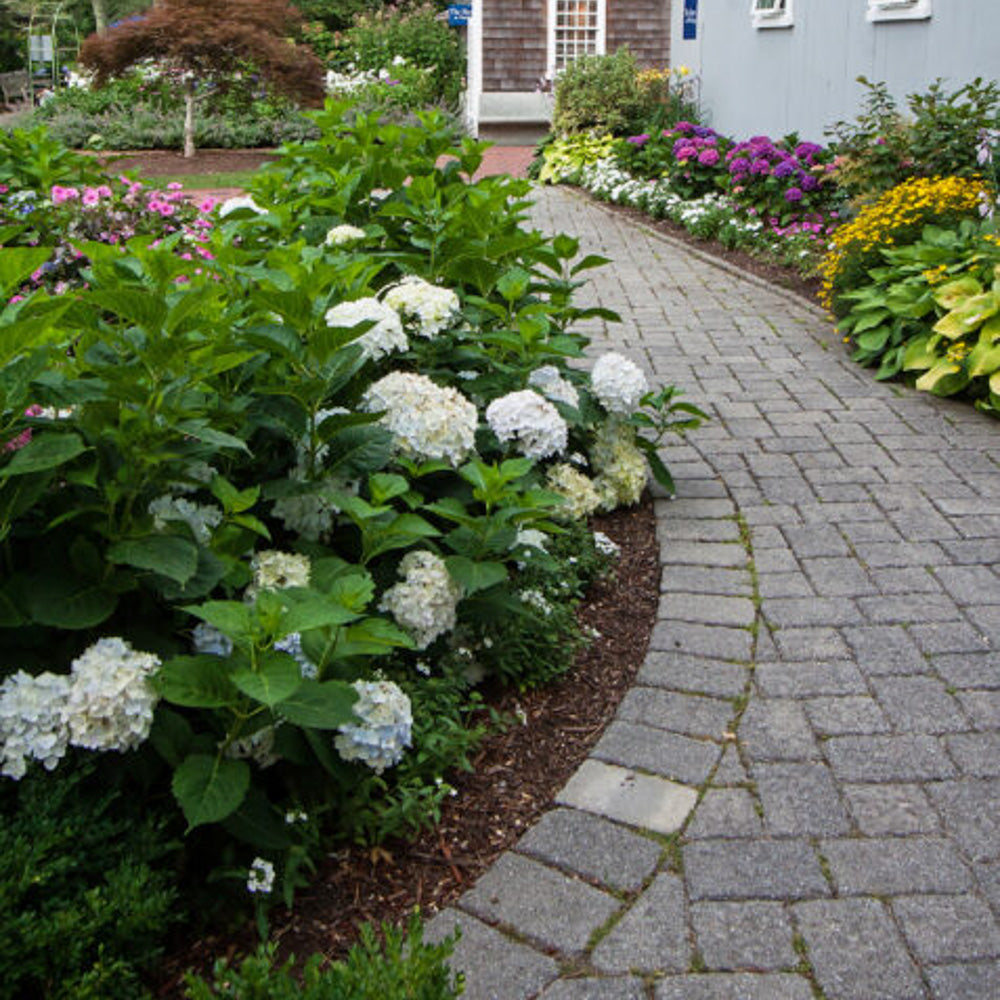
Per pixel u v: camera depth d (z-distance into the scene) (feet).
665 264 31.01
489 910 7.79
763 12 39.68
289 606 7.61
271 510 9.85
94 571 7.69
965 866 8.18
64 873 6.76
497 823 8.79
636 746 9.70
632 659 11.27
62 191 18.83
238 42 53.62
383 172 17.61
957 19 28.45
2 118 76.13
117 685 7.16
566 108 50.14
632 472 14.44
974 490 15.29
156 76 63.62
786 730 9.90
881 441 17.29
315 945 7.49
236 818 7.50
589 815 8.80
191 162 52.90
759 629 11.71
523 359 12.84
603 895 7.94
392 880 8.12
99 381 7.96
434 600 9.52
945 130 26.81
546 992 7.07
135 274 9.96
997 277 18.83
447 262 13.92
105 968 6.54
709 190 37.83
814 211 32.96
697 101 49.47
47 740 7.03
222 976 6.02
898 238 22.90
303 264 11.65
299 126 59.77
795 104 38.37
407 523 8.97
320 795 8.42
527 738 9.93
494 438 11.82
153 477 8.04
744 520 14.49
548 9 62.23
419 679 9.66
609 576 12.96
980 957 7.32
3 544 7.86
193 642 8.38
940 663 10.96
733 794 9.04
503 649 10.50
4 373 7.22
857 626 11.72
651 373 21.20
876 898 7.87
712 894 7.93
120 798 7.66
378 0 101.71
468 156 19.29
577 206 41.29
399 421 10.39
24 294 16.67
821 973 7.22
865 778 9.21
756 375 20.93
